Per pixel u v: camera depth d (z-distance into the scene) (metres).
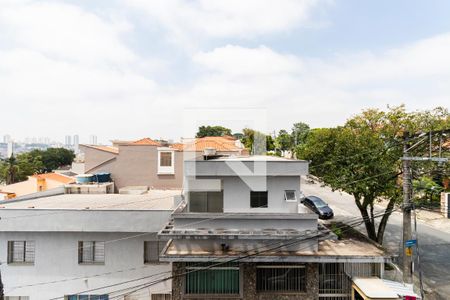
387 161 15.66
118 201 16.39
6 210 12.99
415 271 16.25
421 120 17.12
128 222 13.12
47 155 79.88
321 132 18.28
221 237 11.15
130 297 13.53
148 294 13.52
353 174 16.30
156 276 13.51
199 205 13.10
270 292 11.67
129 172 22.72
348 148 16.61
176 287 11.70
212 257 11.01
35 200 16.64
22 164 57.09
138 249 13.55
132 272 13.51
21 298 13.39
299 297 11.59
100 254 13.66
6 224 12.98
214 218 11.65
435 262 17.33
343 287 11.98
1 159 59.09
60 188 19.39
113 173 22.72
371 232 17.59
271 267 11.81
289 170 12.26
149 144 22.97
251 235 11.16
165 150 22.84
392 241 20.20
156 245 13.72
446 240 20.67
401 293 10.48
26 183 29.19
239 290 11.65
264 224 11.66
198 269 10.93
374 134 17.17
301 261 11.11
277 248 11.56
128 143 23.50
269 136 46.09
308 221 11.62
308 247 11.74
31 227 13.02
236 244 11.62
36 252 13.41
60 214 13.07
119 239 13.52
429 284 14.87
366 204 17.44
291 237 11.17
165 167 22.78
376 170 15.70
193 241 11.65
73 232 13.45
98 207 14.60
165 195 18.73
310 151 17.92
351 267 12.05
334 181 16.48
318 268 11.84
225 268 11.72
